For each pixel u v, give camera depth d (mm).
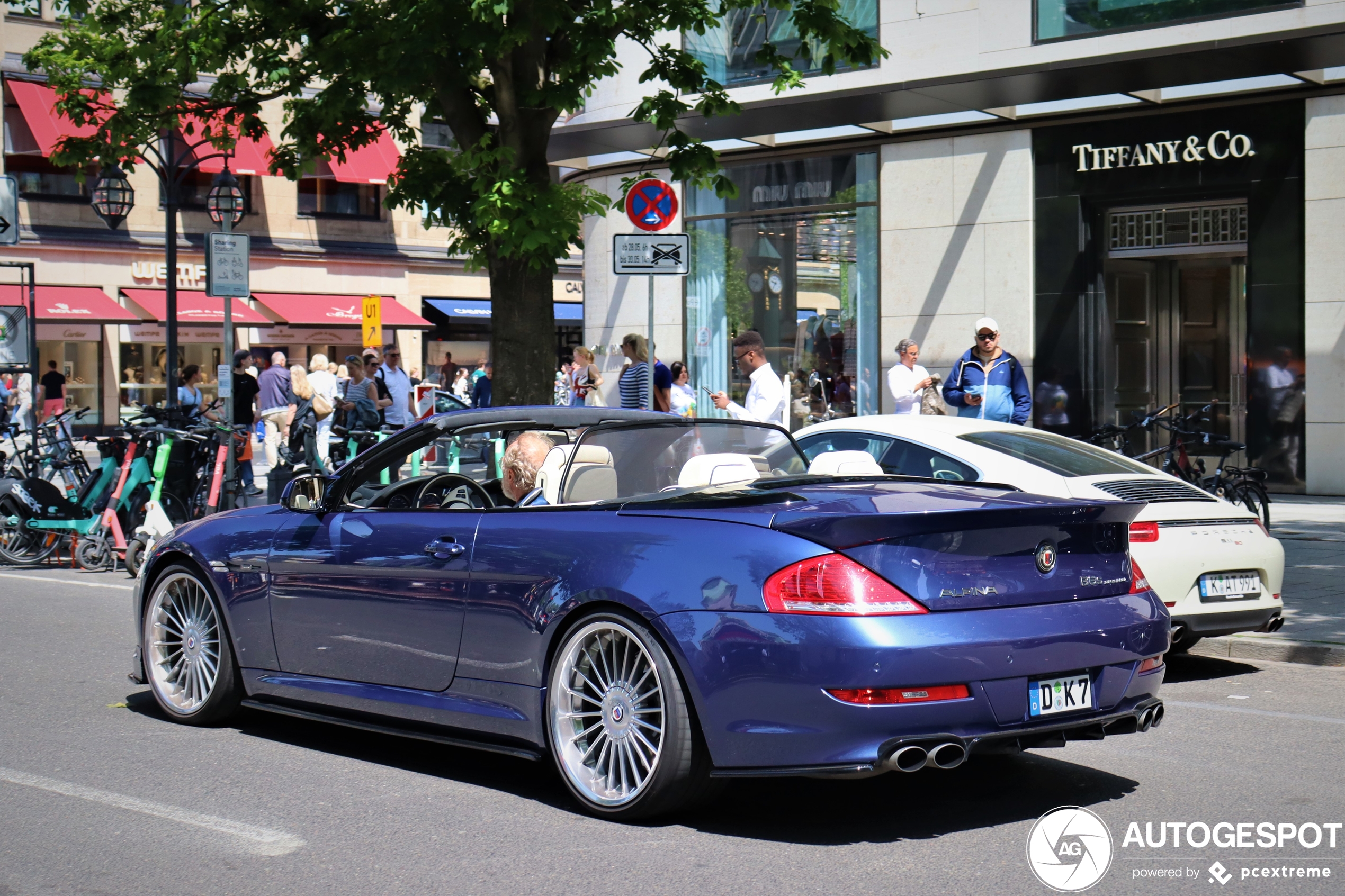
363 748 6172
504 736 5320
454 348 43312
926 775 5574
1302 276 16344
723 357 20953
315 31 12141
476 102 11727
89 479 12844
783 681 4461
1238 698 7234
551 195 11188
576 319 46000
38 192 34781
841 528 4484
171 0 12906
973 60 18172
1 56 33781
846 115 17188
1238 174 16688
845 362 19703
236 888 4199
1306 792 5285
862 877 4246
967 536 4582
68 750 6039
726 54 19984
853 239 19578
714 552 4707
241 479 15844
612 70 11273
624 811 4863
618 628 4875
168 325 19375
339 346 40344
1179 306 17609
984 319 11617
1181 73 15078
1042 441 8266
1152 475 7961
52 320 34094
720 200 20844
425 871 4352
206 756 5961
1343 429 16125
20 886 4234
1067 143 17781
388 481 6527
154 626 6789
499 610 5273
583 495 5477
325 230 40250
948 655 4406
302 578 6078
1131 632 4836
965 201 18516
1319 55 14336
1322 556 11641
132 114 13141
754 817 4973
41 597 10914
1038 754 5941
